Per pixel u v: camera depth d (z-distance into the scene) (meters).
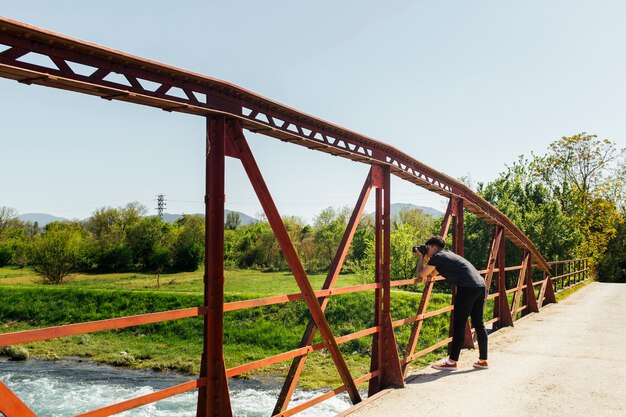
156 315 3.36
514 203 31.14
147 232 62.84
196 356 22.92
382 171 6.50
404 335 20.72
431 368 7.51
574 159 46.97
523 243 13.39
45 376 19.75
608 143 45.81
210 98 3.83
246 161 4.10
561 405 5.68
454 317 7.41
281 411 4.72
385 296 6.49
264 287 40.53
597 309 15.52
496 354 8.61
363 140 5.81
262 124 4.26
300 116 4.68
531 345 9.45
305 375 18.28
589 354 8.59
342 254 5.64
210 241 3.89
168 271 61.16
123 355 22.83
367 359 20.31
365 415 5.24
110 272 59.91
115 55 2.96
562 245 30.17
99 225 70.75
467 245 29.39
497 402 5.77
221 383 3.87
